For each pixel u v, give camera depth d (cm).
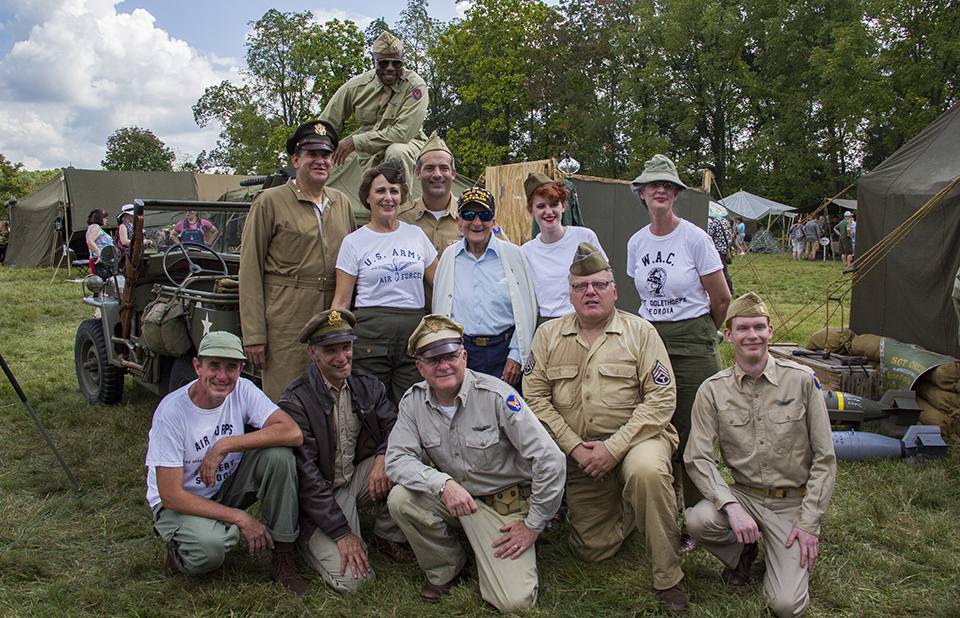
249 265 347
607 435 296
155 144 5753
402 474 281
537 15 2778
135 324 493
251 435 282
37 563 297
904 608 264
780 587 261
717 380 295
